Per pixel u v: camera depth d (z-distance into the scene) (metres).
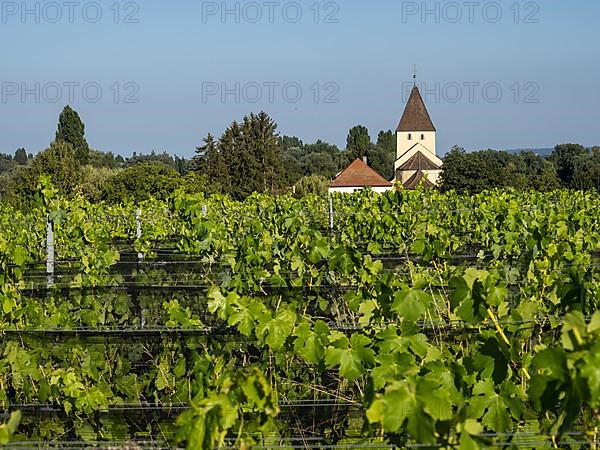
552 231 10.27
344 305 8.13
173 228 16.97
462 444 3.26
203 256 10.87
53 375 6.72
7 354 7.07
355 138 125.25
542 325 6.19
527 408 5.17
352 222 13.83
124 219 18.55
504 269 8.24
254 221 12.34
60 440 6.55
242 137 77.62
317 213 17.00
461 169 50.78
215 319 8.31
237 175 75.25
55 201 11.66
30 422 6.64
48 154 44.47
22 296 8.96
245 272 8.98
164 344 7.22
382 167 115.00
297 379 6.43
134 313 9.44
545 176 51.31
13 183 44.81
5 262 8.48
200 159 78.19
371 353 4.67
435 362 4.56
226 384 3.40
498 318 4.86
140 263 12.24
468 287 4.45
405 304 4.69
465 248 13.91
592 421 3.72
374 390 3.76
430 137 95.19
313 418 6.32
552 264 7.37
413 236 11.98
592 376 2.91
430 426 3.14
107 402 6.71
